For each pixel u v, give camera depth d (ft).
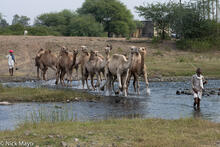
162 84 140.26
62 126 56.65
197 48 252.42
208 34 272.72
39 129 54.44
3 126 62.03
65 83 139.95
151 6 285.23
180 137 49.24
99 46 245.65
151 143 45.34
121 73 103.81
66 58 128.06
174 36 324.80
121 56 103.45
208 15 274.36
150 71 175.83
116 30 437.17
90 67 116.78
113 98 99.66
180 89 123.65
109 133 51.70
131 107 84.53
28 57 211.61
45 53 148.87
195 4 272.72
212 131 53.57
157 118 65.41
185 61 210.38
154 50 248.73
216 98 99.35
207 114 75.46
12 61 160.25
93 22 417.28
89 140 47.75
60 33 431.43
